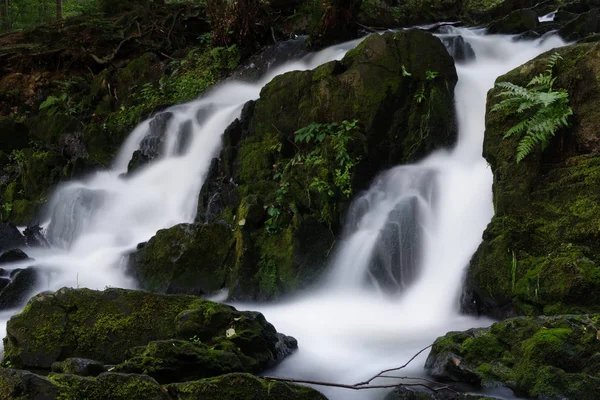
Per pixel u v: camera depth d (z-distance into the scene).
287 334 6.13
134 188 10.82
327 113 8.84
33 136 14.09
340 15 12.63
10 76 16.47
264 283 7.46
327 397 4.62
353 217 8.00
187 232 7.91
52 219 10.77
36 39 17.48
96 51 16.61
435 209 7.67
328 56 12.21
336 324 6.48
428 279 7.21
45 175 11.84
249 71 13.26
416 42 8.91
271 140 9.16
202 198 9.16
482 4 16.70
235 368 4.84
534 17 12.36
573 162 6.14
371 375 5.06
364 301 7.27
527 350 4.65
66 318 5.37
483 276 6.20
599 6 13.66
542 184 6.22
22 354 5.29
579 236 5.77
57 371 4.86
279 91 9.34
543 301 5.62
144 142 11.50
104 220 10.30
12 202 11.79
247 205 7.98
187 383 4.41
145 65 14.93
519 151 6.20
